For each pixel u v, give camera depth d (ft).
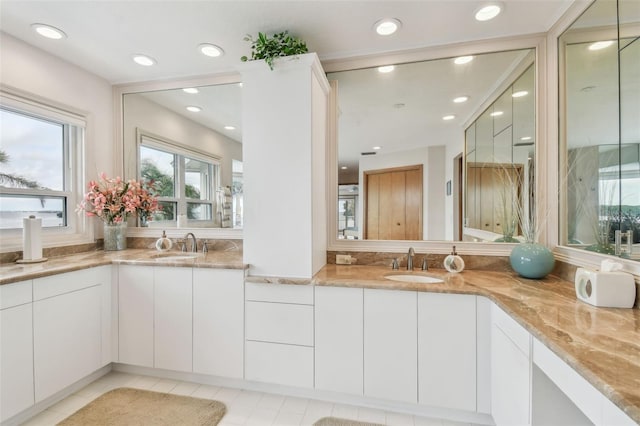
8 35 6.47
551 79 6.20
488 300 5.17
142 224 9.12
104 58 7.53
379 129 7.45
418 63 7.11
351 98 7.54
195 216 8.92
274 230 6.27
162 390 6.51
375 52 7.14
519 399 4.11
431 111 7.18
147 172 9.14
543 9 5.61
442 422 5.53
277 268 6.27
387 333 5.62
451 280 5.94
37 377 5.56
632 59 4.19
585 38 5.21
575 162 5.51
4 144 6.73
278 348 6.15
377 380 5.67
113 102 9.09
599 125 4.86
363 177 7.55
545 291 5.12
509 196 6.68
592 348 3.03
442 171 7.14
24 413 5.49
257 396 6.31
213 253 8.32
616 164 4.50
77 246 8.10
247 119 6.38
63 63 7.61
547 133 6.32
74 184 8.19
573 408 3.71
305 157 6.10
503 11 5.67
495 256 6.77
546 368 3.45
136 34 6.46
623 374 2.56
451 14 5.75
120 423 5.43
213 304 6.48
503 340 4.64
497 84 6.77
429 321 5.43
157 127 8.98
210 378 6.77
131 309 6.96
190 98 8.77
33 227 6.63
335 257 7.63
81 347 6.39
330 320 5.89
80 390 6.47
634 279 4.18
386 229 7.45
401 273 6.64
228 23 6.03
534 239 6.34
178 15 5.78
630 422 2.32
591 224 5.08
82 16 5.82
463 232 7.02
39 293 5.61
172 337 6.73
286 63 6.07
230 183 8.61
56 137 7.81
